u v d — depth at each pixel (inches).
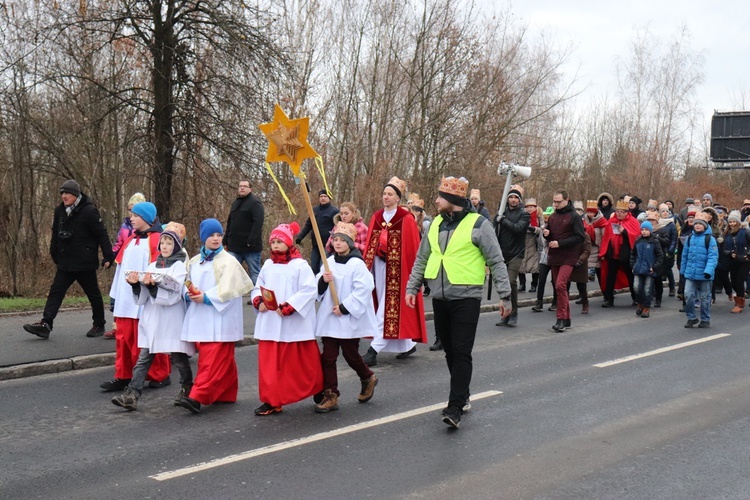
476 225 244.7
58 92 704.4
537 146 1073.5
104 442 226.2
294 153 252.1
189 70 670.5
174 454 215.0
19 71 687.1
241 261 476.7
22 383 301.0
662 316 515.5
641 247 508.1
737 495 188.4
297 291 254.5
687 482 197.2
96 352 339.6
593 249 622.5
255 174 685.9
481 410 265.3
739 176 1927.9
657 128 1587.1
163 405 270.7
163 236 271.3
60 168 721.6
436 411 263.1
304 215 774.5
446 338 254.7
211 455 214.2
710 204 722.2
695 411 267.4
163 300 258.4
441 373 326.6
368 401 276.2
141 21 649.6
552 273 452.4
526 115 1114.1
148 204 300.7
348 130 950.4
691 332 443.8
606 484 194.9
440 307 248.7
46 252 778.8
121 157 700.7
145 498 182.4
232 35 625.0
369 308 265.6
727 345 400.5
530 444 227.5
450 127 959.6
